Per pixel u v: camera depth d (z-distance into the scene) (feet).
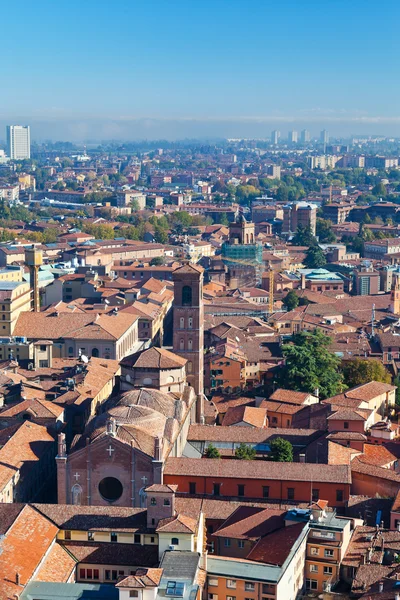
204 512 532.73
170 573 430.61
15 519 476.95
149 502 478.18
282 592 451.53
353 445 647.97
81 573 472.03
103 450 542.57
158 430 579.07
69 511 492.95
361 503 559.38
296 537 480.64
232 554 504.02
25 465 599.98
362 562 489.67
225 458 634.84
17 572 434.30
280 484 563.07
